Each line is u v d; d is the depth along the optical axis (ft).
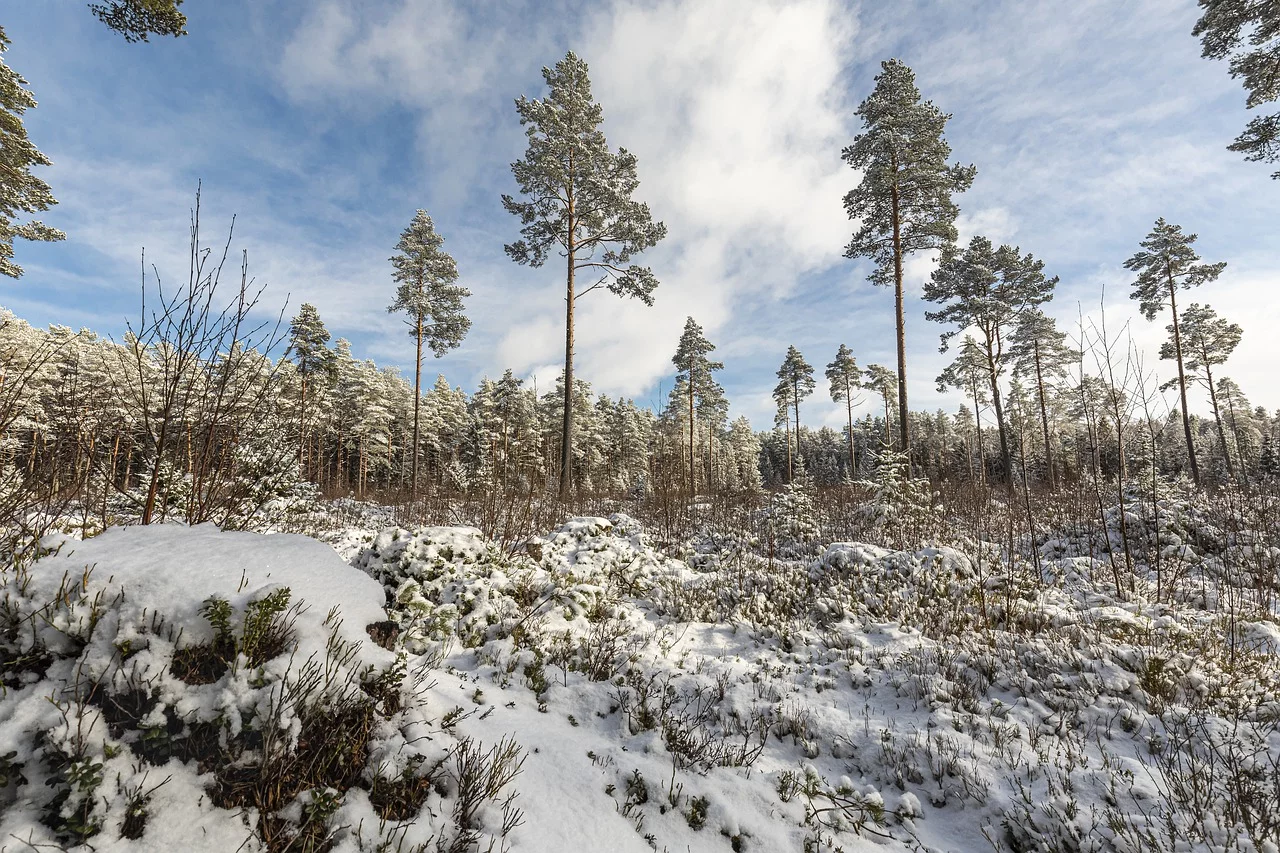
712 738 13.37
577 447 143.74
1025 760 12.31
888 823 11.28
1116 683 14.62
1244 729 12.60
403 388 153.48
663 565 29.01
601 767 11.42
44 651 7.65
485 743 11.03
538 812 9.57
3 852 6.01
